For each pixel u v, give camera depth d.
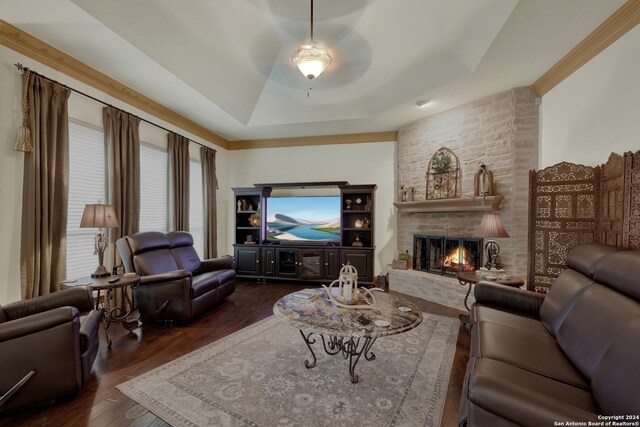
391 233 5.11
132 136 3.51
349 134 5.30
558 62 2.78
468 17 2.50
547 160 3.13
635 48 2.06
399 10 2.67
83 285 2.41
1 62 2.37
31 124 2.50
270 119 4.70
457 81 3.20
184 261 3.83
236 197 5.43
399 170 4.85
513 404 0.98
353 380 1.98
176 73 3.14
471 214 3.84
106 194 3.23
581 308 1.61
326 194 5.46
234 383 1.97
